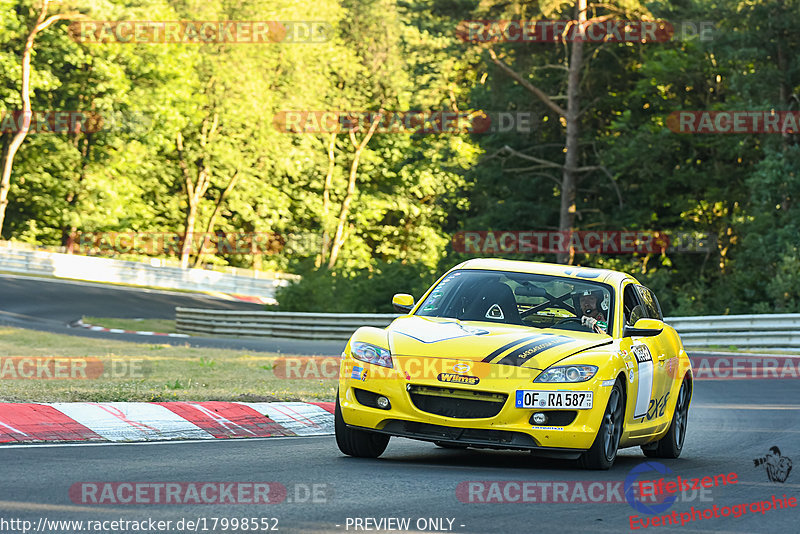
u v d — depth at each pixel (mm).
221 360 69812
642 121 171500
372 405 31047
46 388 43781
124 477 26203
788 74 145125
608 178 174875
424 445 38219
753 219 139625
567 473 30703
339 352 90688
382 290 126312
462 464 32250
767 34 145500
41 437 32625
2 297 149875
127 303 161000
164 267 194375
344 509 23156
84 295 164250
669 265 168875
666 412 37344
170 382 51375
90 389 44125
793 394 62000
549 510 24219
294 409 42688
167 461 29547
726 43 148250
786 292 120125
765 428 45844
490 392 29984
